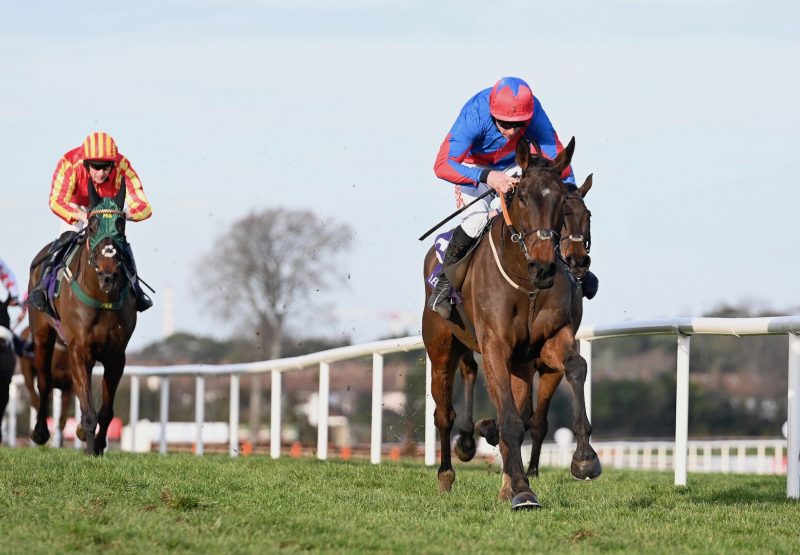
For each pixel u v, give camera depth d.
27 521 7.16
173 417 46.81
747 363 61.03
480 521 7.79
